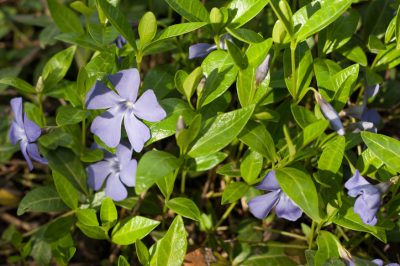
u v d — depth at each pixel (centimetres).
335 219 31
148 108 30
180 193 38
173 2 32
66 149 35
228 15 32
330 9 30
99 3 30
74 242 36
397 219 34
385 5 37
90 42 34
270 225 37
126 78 30
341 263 30
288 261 34
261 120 33
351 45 36
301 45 33
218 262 35
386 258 35
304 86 32
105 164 34
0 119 42
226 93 33
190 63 38
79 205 35
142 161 29
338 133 30
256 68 31
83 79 32
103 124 31
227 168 33
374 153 30
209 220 36
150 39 31
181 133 29
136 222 33
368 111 35
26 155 34
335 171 31
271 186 31
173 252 31
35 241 36
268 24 38
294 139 32
